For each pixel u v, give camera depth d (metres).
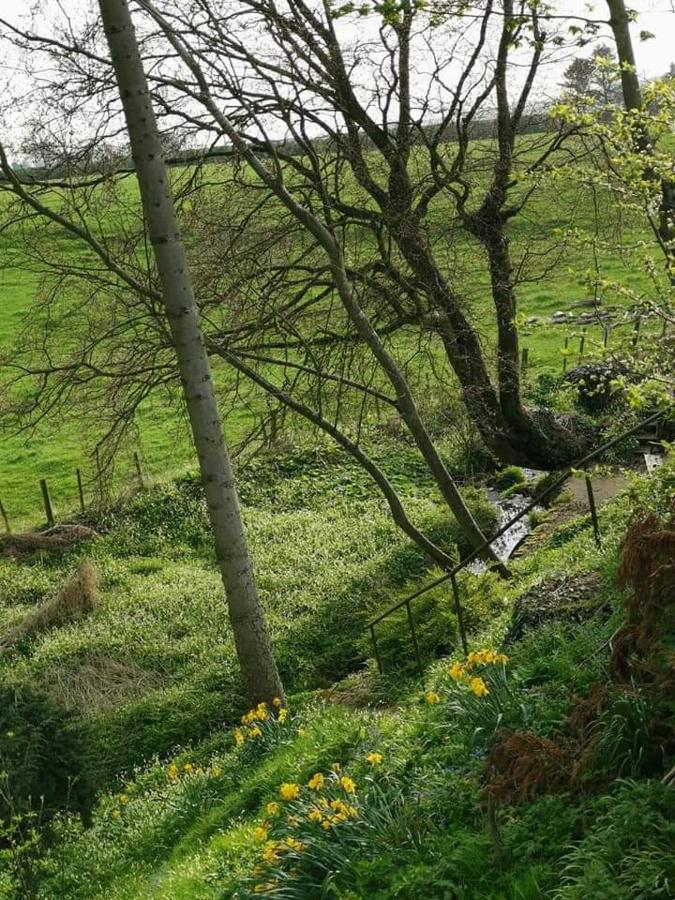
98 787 12.78
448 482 18.84
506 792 6.54
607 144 8.89
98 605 22.86
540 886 5.48
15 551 26.66
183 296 13.30
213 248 17.48
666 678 6.51
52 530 27.70
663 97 8.45
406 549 22.78
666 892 4.88
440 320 18.80
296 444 30.17
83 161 16.48
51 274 17.23
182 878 8.71
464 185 18.61
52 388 18.11
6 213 16.84
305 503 27.72
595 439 23.89
